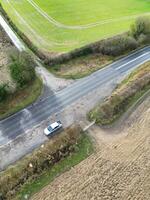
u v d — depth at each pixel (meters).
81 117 73.81
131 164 63.41
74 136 68.31
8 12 117.81
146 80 86.12
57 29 109.88
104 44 96.50
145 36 103.62
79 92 80.62
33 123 71.19
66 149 65.75
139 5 134.62
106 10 126.94
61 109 75.31
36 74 84.69
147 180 60.44
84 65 90.94
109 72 88.62
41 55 91.81
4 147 65.44
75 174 61.28
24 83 78.88
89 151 66.06
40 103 76.31
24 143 66.44
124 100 78.81
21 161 62.34
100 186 59.09
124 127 72.69
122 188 58.88
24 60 81.88
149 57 96.81
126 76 87.69
